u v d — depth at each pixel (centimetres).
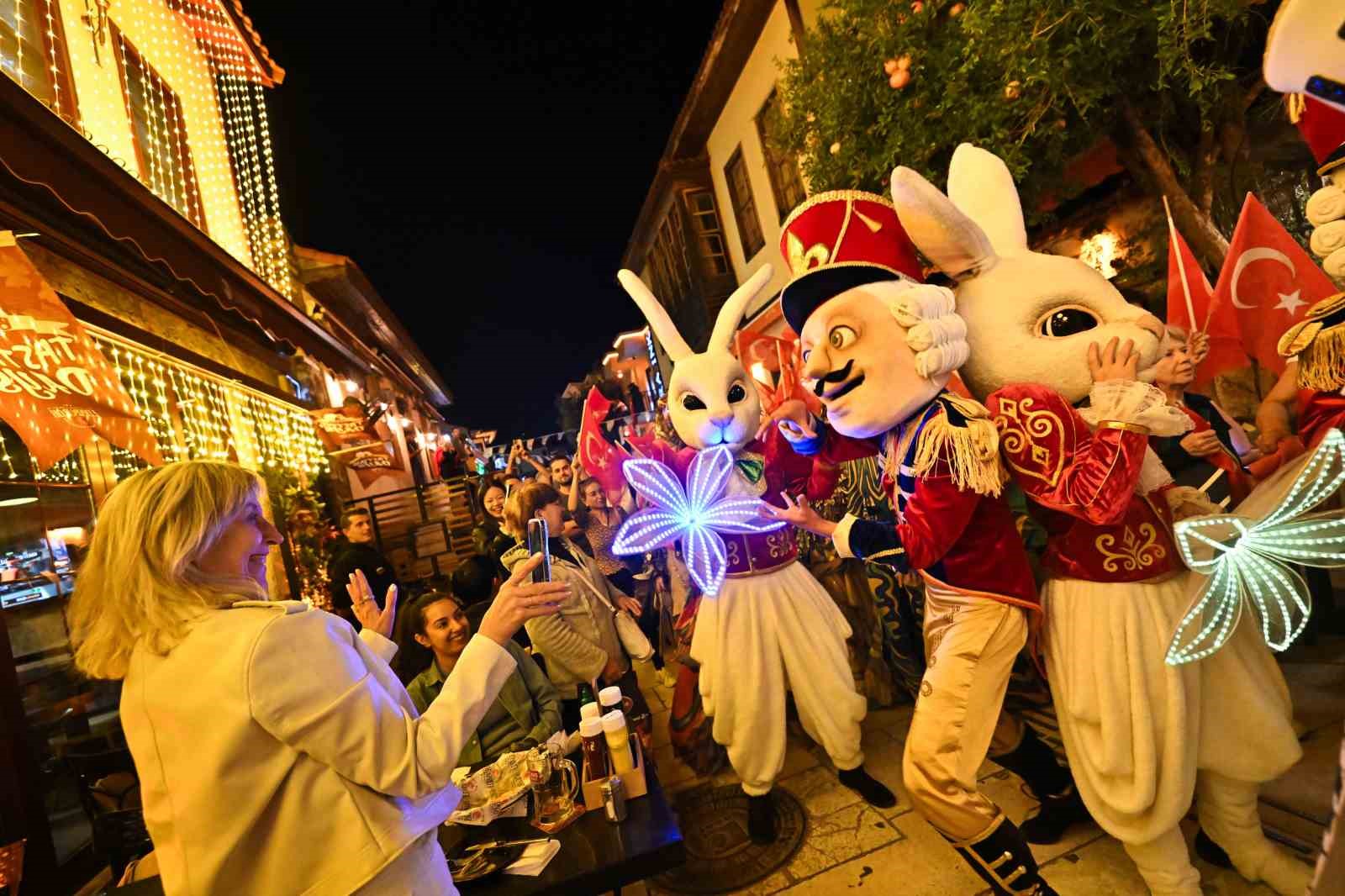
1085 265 218
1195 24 285
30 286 302
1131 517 197
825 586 409
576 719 338
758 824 297
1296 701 290
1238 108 368
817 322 223
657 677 550
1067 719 204
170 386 590
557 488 707
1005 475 200
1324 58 79
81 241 479
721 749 358
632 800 236
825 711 300
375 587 569
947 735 205
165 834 135
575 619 370
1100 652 194
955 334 204
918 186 203
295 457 903
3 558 362
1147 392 181
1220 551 171
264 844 135
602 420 409
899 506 224
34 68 506
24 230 419
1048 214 511
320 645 143
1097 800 200
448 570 1115
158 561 140
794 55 795
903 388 209
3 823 290
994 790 294
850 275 226
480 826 232
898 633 350
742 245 1143
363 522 625
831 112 443
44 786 331
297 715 133
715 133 1147
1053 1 308
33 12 517
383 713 144
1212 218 404
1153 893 200
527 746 289
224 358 723
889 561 239
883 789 301
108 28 613
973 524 211
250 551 155
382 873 140
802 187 872
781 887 264
